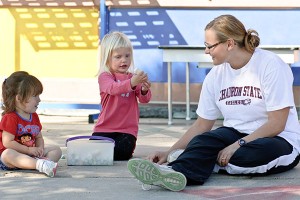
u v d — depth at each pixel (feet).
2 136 15.06
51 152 15.62
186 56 25.18
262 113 14.40
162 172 12.63
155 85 29.84
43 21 30.81
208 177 13.57
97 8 30.45
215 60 14.30
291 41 29.19
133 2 29.58
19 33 30.94
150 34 29.73
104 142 16.11
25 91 15.01
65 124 25.93
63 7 30.66
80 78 30.94
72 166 15.89
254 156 13.79
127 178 14.25
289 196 12.48
